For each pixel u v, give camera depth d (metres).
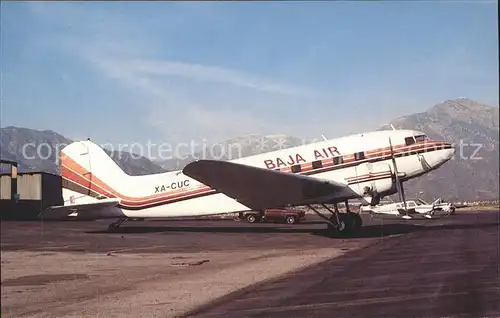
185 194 22.41
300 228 26.72
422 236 18.48
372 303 7.14
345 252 14.21
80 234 22.61
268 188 19.56
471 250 13.27
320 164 20.75
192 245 17.56
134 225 30.20
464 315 6.32
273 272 10.77
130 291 8.91
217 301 7.76
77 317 6.97
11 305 7.78
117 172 23.75
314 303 7.30
